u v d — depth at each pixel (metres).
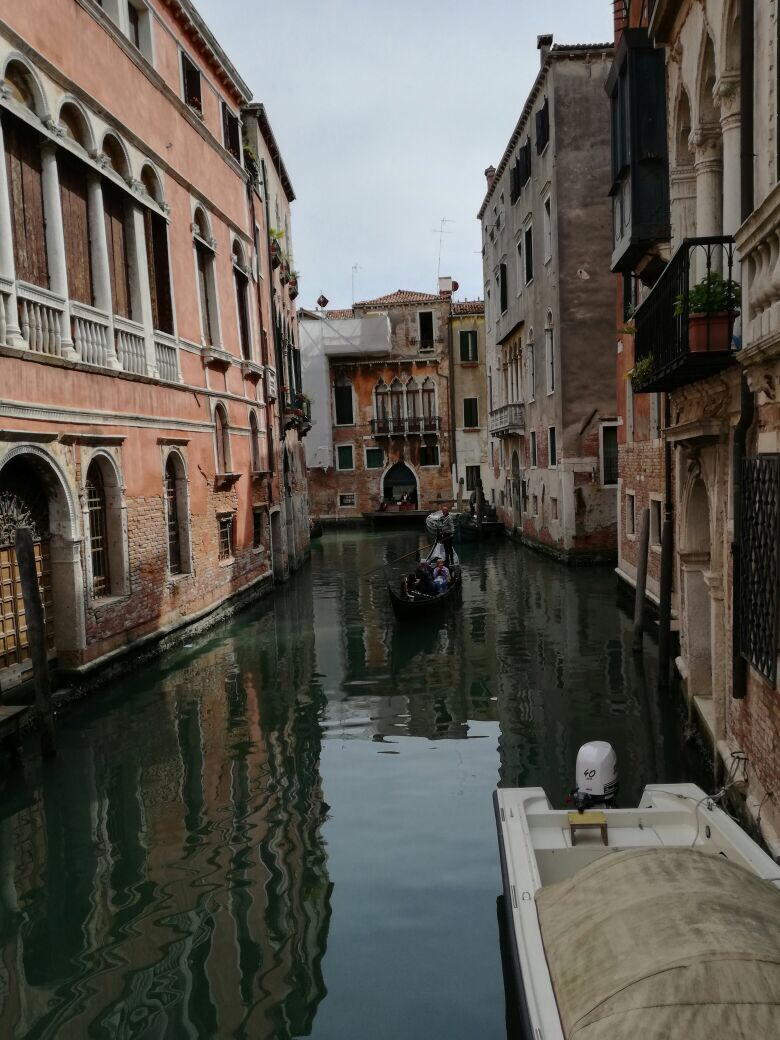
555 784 7.76
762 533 5.48
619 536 17.66
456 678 11.60
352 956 5.08
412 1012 4.55
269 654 13.30
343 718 9.95
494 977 4.82
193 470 14.76
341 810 7.28
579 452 21.48
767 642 5.36
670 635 10.68
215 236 16.77
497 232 31.34
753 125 5.50
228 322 17.44
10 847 6.70
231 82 17.77
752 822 5.82
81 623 10.37
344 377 40.78
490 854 6.37
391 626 15.41
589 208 21.12
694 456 7.95
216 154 16.91
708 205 7.50
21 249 9.70
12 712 8.26
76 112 10.95
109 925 5.53
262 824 7.03
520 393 27.98
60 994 4.80
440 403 40.38
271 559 20.69
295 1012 4.56
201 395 15.29
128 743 9.09
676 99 8.45
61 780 8.05
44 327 9.95
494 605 16.91
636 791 7.48
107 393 11.36
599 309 21.25
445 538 21.95
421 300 40.16
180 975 4.96
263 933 5.36
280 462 22.36
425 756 8.59
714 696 7.24
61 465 10.00
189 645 13.96
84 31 11.09
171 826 7.02
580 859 4.72
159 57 13.95
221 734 9.38
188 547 14.50
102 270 11.52
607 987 3.00
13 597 9.49
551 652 12.76
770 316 5.02
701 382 7.27
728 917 3.20
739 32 6.13
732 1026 2.70
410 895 5.79
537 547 25.50
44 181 10.15
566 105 21.00
